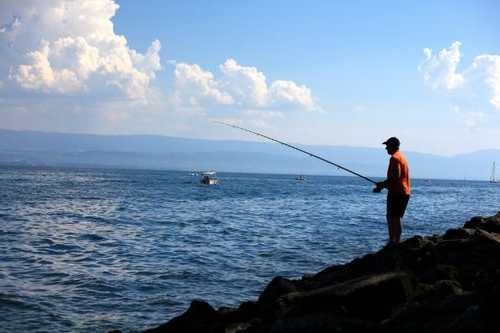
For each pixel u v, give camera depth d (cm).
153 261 1833
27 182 8931
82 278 1541
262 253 2017
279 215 3806
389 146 976
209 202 5109
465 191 10581
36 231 2620
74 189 7038
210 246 2200
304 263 1805
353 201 5778
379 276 716
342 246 2206
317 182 15238
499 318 531
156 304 1285
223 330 777
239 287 1450
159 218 3406
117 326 1127
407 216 3850
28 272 1616
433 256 870
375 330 624
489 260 829
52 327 1112
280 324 650
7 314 1187
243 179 16575
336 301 690
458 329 544
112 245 2202
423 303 637
